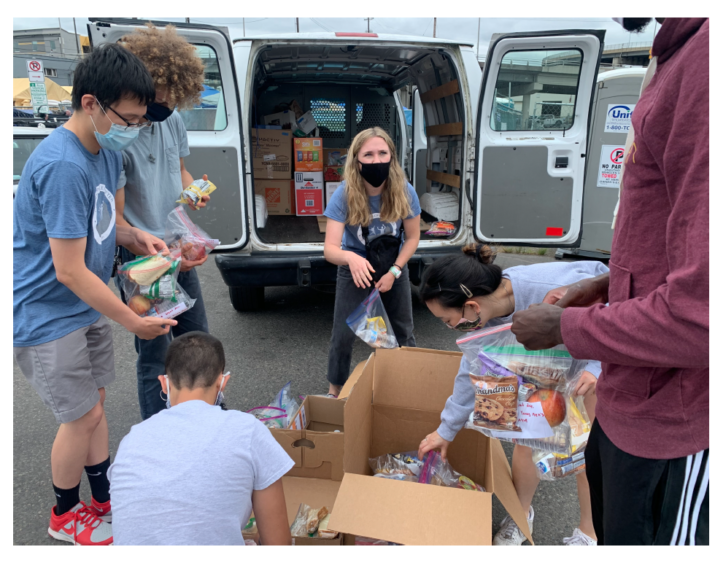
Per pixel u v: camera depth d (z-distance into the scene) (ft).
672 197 2.96
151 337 6.04
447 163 14.97
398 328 8.96
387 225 8.34
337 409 6.68
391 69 16.24
